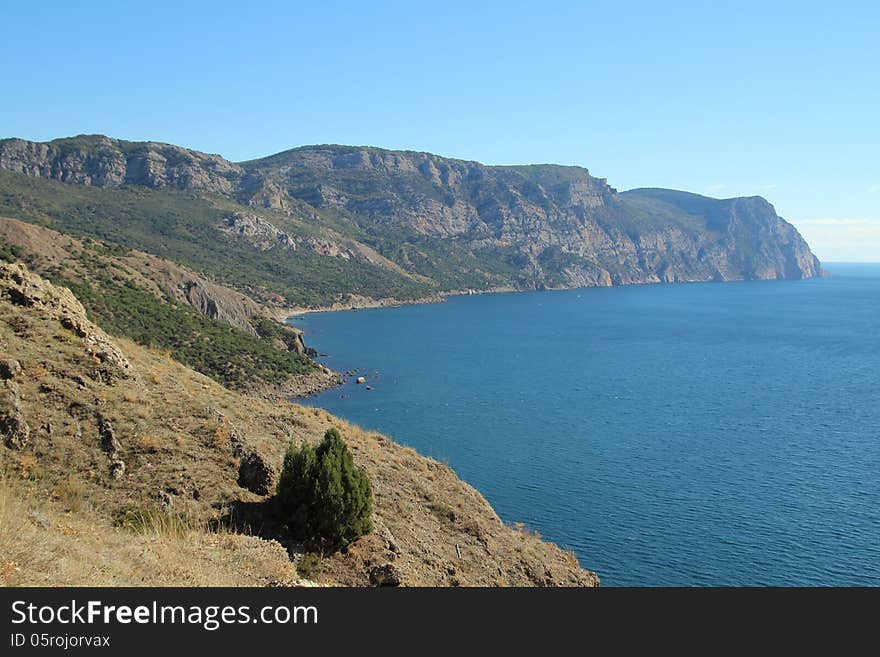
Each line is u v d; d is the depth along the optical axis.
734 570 41.94
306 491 23.42
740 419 85.12
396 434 77.62
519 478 60.72
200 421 27.23
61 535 16.06
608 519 50.75
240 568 18.25
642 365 134.38
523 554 31.98
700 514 51.56
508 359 142.75
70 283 98.88
